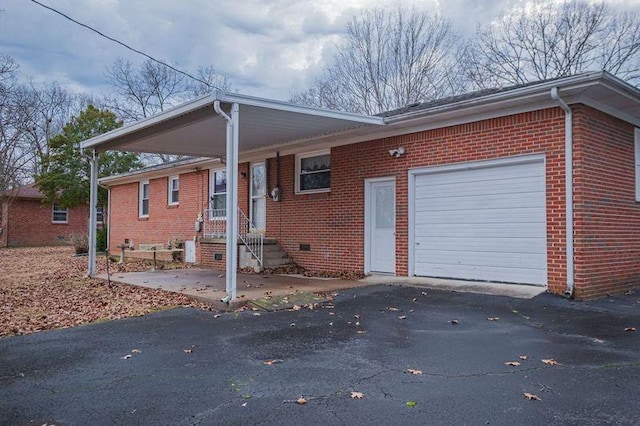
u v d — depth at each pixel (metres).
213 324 6.72
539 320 6.50
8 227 28.39
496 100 8.40
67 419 3.50
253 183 14.97
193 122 9.31
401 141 10.68
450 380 4.23
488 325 6.29
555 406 3.60
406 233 10.52
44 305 8.40
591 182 8.15
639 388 3.95
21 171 28.73
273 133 11.01
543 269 8.47
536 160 8.53
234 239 8.03
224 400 3.85
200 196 17.22
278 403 3.77
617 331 5.86
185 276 11.95
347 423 3.38
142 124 9.73
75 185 26.11
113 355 5.20
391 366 4.67
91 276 12.40
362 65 27.67
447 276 9.88
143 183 20.88
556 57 23.75
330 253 12.22
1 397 3.95
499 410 3.55
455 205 9.78
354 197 11.66
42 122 33.06
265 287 9.52
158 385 4.22
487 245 9.27
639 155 9.57
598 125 8.40
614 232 8.69
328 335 5.95
